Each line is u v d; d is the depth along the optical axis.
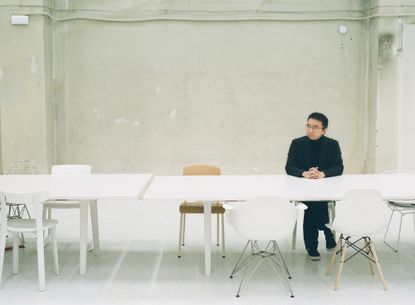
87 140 7.41
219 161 7.48
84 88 7.35
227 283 3.59
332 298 3.30
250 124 7.43
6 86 6.96
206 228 3.71
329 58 7.34
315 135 4.30
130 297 3.32
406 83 7.11
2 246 3.49
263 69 7.36
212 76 7.36
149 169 7.46
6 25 6.89
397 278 3.71
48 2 7.03
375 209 3.29
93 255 4.33
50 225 3.63
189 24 7.29
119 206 6.61
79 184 3.97
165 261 4.15
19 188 3.79
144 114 7.39
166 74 7.35
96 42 7.30
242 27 7.31
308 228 4.18
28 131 7.01
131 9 7.27
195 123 7.42
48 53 7.10
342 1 7.27
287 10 7.29
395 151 7.18
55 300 3.27
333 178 4.30
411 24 7.04
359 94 7.40
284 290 3.45
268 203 3.14
